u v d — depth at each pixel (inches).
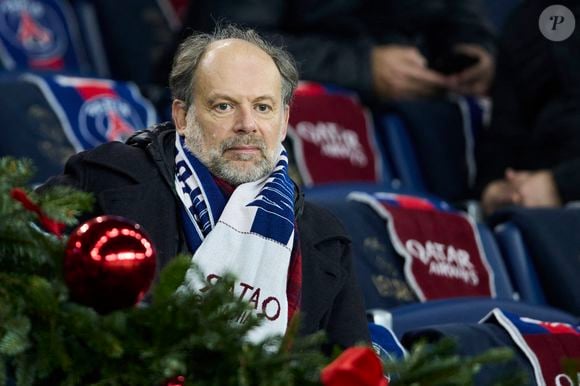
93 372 141.6
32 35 387.2
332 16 387.5
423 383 138.6
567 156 355.6
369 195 279.0
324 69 376.2
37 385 141.6
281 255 191.3
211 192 194.9
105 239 136.2
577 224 299.3
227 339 138.7
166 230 192.5
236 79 192.5
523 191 346.3
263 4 372.2
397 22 400.2
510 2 487.5
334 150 343.9
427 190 365.1
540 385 211.2
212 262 188.7
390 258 267.6
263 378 136.8
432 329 209.6
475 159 374.9
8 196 142.6
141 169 196.9
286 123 203.5
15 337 133.3
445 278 270.7
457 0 414.0
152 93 356.5
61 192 146.9
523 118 371.2
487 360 140.9
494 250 289.1
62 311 136.9
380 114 375.9
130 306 139.9
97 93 322.0
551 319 257.0
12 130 303.0
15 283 138.3
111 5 417.4
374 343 210.5
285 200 196.2
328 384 128.2
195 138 195.5
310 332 192.9
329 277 198.7
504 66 374.6
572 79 359.6
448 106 377.7
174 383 140.0
